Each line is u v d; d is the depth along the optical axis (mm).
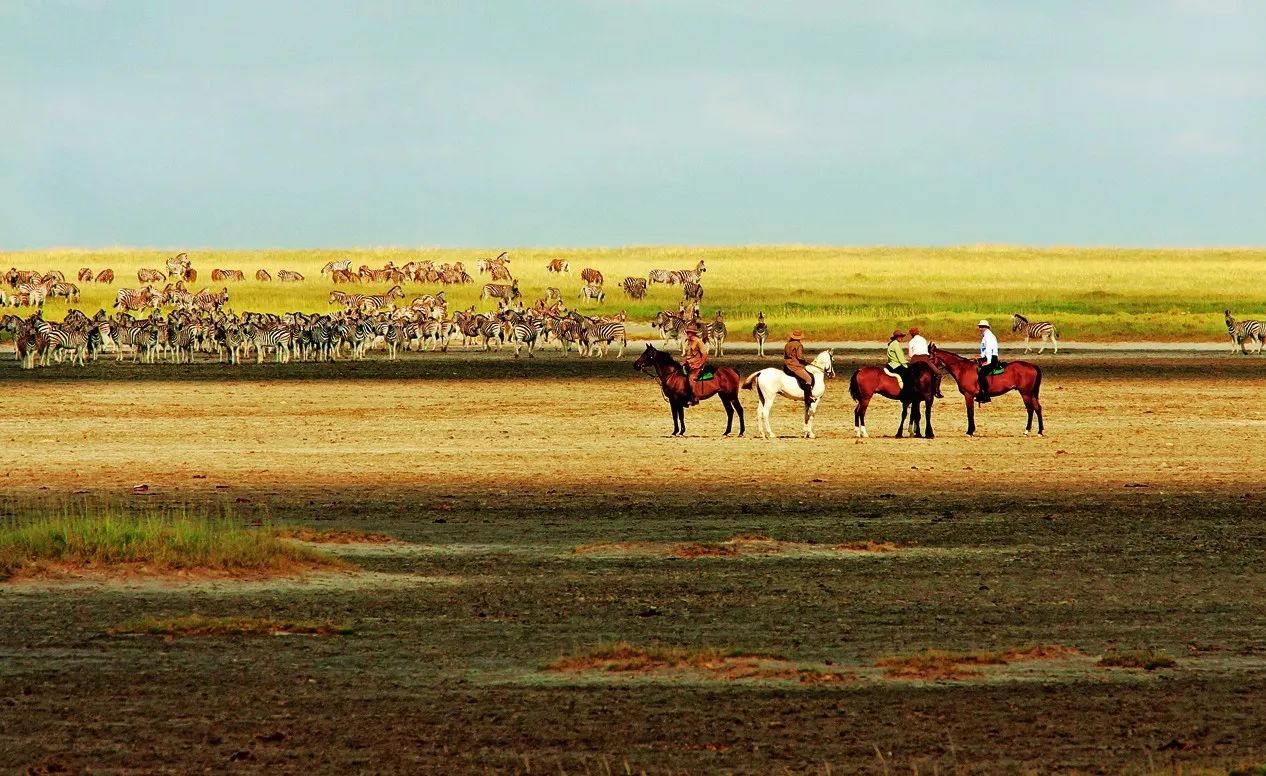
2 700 10586
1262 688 10914
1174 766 9102
